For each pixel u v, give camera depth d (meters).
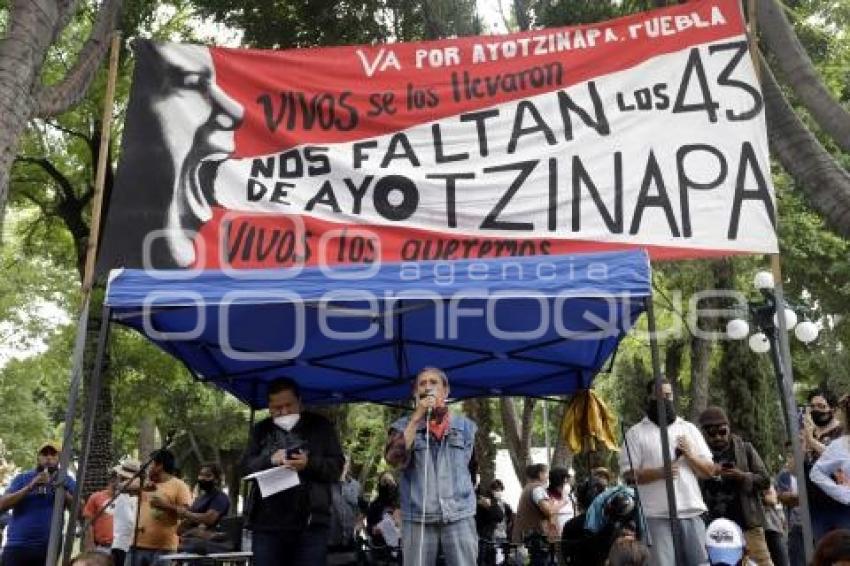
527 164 7.69
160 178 7.67
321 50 8.02
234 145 7.80
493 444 21.81
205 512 10.38
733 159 7.56
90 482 18.55
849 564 3.61
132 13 17.36
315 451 6.38
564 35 7.95
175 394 32.50
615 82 7.82
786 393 6.86
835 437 8.27
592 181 7.61
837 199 8.88
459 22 15.62
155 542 9.83
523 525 10.51
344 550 8.95
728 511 8.01
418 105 7.88
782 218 20.58
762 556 8.05
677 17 7.91
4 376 35.12
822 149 9.12
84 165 20.59
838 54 17.27
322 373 9.27
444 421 6.39
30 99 8.09
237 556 8.70
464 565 6.15
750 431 19.48
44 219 22.25
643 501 7.21
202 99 7.87
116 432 32.72
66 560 5.93
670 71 7.80
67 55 18.52
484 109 7.84
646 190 7.55
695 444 7.20
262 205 7.67
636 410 25.36
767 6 9.66
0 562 9.43
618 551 5.94
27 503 9.43
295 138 7.81
